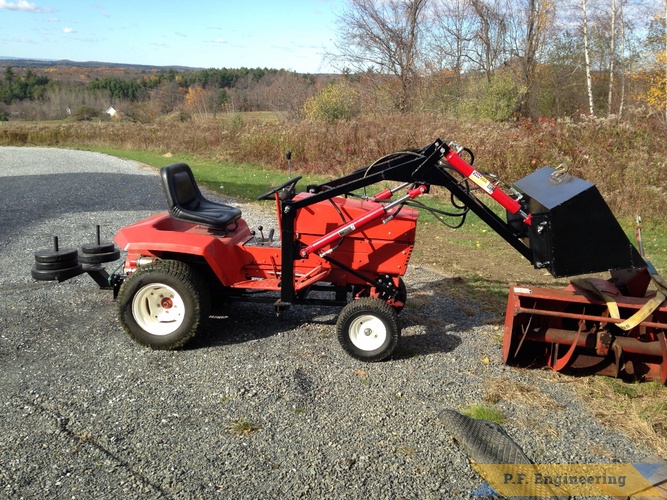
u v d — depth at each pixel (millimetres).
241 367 4383
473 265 7512
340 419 3686
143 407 3781
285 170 17375
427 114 18203
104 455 3266
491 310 5820
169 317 4660
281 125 19672
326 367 4414
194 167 18344
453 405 3908
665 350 4023
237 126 22672
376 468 3205
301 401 3893
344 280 4863
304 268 4906
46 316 5355
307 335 5039
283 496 2961
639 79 25094
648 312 3949
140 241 4625
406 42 27016
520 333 4406
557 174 4367
